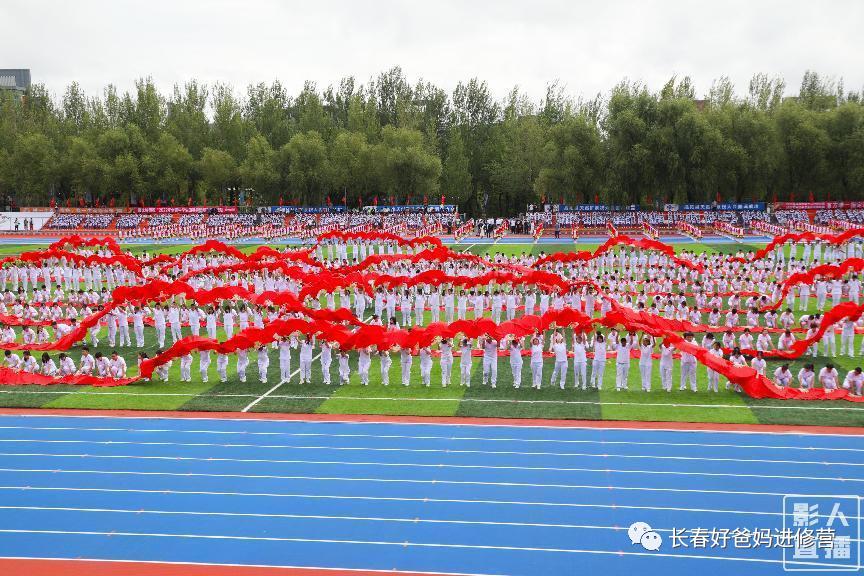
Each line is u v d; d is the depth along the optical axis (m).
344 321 35.22
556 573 16.70
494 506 19.86
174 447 24.42
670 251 52.03
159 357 31.44
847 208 92.44
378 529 18.84
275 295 39.22
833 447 23.08
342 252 70.19
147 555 17.86
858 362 32.00
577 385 29.84
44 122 125.06
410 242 62.88
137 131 115.00
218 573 17.02
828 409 26.50
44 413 28.05
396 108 121.19
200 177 118.88
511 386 30.25
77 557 17.83
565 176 100.62
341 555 17.67
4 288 53.69
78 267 51.75
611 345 34.84
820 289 41.66
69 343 37.53
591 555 17.41
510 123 115.75
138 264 51.56
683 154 94.69
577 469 21.97
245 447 24.30
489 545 17.94
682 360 29.00
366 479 21.70
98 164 111.62
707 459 22.41
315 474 22.12
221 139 120.25
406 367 30.52
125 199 115.19
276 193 113.81
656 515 19.17
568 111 110.62
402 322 42.00
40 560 17.72
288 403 28.67
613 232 87.56
